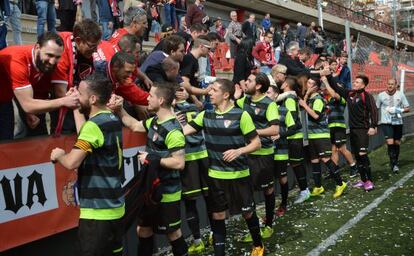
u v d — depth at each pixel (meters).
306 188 7.13
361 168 7.67
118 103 4.07
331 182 8.54
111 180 3.21
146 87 4.79
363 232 5.37
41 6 6.98
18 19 6.73
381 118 9.19
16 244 3.38
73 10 7.52
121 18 8.54
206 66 8.61
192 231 5.02
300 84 7.22
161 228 4.00
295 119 6.51
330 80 8.03
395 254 4.62
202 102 6.40
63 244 3.93
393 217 5.93
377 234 5.27
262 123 5.36
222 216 4.39
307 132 8.08
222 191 4.38
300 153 7.03
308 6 28.64
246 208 4.43
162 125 3.98
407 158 10.46
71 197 3.89
